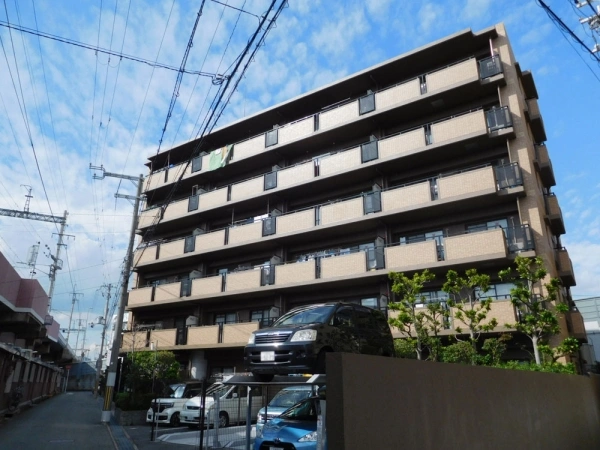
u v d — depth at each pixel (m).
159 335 22.23
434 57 18.06
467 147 15.95
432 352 11.80
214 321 22.28
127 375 18.86
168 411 15.28
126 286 18.59
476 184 14.69
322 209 18.34
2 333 21.17
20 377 21.67
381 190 16.89
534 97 18.44
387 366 3.75
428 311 13.34
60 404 27.58
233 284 20.27
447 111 17.39
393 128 18.69
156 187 26.53
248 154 22.30
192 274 23.03
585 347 16.33
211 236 22.22
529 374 6.64
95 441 11.95
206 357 21.30
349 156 18.31
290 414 8.28
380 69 18.89
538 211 14.09
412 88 17.41
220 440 10.17
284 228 19.38
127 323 27.23
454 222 15.92
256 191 21.19
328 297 18.27
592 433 8.78
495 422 5.20
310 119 20.36
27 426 15.43
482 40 17.05
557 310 11.20
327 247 19.12
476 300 13.66
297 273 18.19
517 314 12.60
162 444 11.29
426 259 15.02
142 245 25.56
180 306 23.55
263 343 6.29
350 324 6.95
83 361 67.44
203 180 25.06
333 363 3.37
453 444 4.30
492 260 13.85
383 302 15.70
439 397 4.30
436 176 16.98
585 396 9.01
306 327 6.13
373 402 3.48
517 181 14.30
